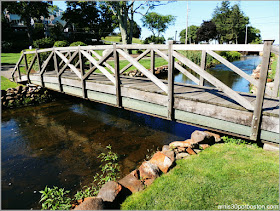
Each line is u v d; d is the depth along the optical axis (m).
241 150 3.61
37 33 39.12
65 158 4.56
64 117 7.34
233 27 52.50
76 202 2.99
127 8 22.08
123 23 22.42
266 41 2.73
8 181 3.75
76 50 5.79
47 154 4.76
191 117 3.80
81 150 4.92
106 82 5.12
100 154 4.69
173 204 2.53
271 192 2.57
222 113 3.36
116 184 2.79
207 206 2.46
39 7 34.34
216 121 3.49
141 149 4.87
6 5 31.75
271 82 8.45
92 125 6.55
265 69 2.81
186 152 3.75
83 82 5.77
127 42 23.06
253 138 3.10
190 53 19.17
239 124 3.24
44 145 5.21
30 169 4.14
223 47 3.13
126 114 7.68
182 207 2.47
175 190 2.77
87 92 5.85
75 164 4.31
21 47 32.84
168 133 5.79
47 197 3.09
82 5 35.50
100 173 3.96
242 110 3.14
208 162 3.35
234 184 2.79
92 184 3.61
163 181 2.97
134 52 26.72
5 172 4.04
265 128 3.02
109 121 6.90
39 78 8.42
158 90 4.23
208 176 3.00
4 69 13.92
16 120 7.05
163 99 4.05
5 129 6.27
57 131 6.10
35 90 9.25
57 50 6.77
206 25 41.69
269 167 3.03
